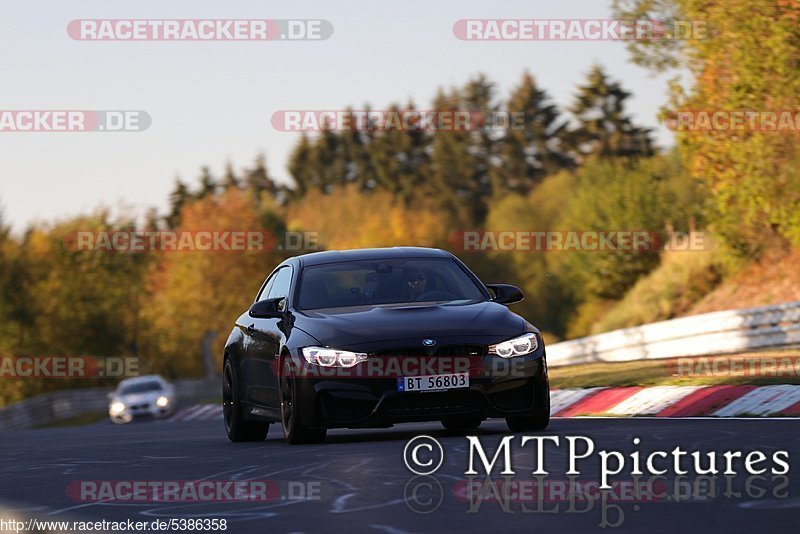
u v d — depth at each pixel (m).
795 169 78.62
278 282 37.81
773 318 70.06
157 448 35.16
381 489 20.75
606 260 131.75
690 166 84.69
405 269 35.72
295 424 31.86
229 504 19.97
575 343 87.31
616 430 30.94
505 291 35.38
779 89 76.50
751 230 90.00
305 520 17.81
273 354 34.16
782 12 75.75
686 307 103.06
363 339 31.41
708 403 38.88
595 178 141.75
